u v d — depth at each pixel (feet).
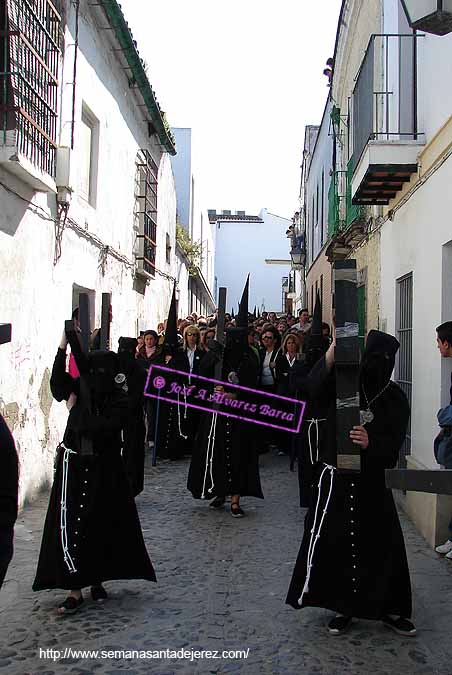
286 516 23.49
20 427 23.34
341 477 14.24
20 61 22.09
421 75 24.17
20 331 23.24
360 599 13.75
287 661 13.03
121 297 40.09
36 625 14.51
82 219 30.73
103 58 34.50
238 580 17.25
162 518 23.15
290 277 142.72
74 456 15.48
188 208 91.61
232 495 23.66
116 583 17.01
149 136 49.19
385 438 14.14
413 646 13.70
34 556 18.89
